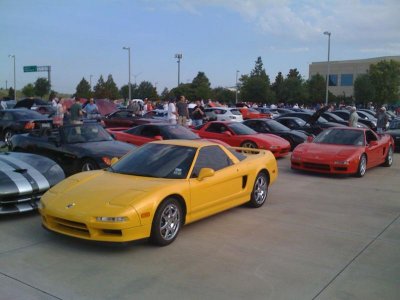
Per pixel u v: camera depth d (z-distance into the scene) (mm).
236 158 6605
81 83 71125
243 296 3893
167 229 5105
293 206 7289
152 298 3805
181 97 15406
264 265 4621
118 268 4422
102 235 4637
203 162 5902
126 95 78188
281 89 64125
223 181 6051
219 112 25516
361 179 10180
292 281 4242
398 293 4051
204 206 5715
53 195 5164
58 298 3760
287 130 15039
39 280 4105
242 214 6660
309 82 68312
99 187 5160
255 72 74125
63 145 8797
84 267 4430
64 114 15570
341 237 5676
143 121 16141
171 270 4410
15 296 3777
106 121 17312
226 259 4758
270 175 7355
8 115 15531
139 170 5707
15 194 5875
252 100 60938
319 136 11680
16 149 9906
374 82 63188
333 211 7031
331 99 69062
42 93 73000
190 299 3803
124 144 9258
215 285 4098
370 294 4012
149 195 4883
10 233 5453
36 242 5129
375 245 5395
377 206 7465
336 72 94562
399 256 5031
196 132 13672
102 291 3910
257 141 12516
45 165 6641
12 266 4418
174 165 5680
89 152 8305
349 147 10789
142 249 4969
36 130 9797
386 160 12320
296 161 10633
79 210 4695
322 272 4492
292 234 5734
